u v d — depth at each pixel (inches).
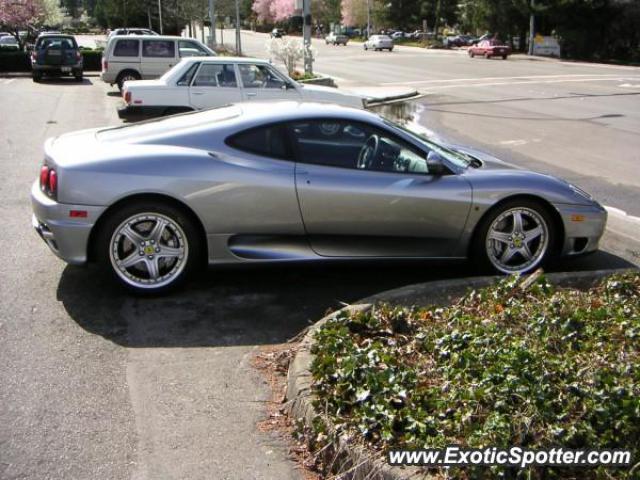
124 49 884.0
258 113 221.9
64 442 137.9
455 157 237.3
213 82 541.0
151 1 2298.2
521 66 1699.1
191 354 177.3
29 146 490.9
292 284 228.5
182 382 162.7
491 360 144.9
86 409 149.9
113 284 223.6
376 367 144.0
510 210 227.6
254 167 212.1
